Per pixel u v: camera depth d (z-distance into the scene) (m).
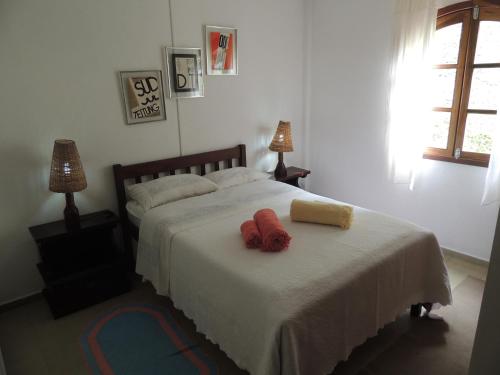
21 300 2.61
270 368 1.46
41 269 2.48
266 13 3.58
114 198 2.93
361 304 1.80
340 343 1.73
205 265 1.93
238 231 2.25
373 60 3.48
